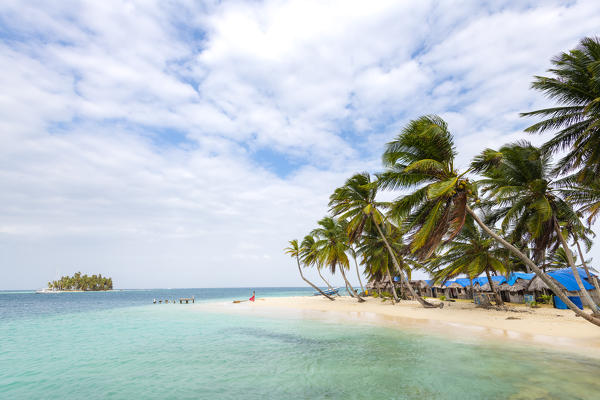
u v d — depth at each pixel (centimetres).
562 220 2050
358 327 1969
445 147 1523
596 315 1590
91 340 1711
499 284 3441
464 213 1423
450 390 821
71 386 936
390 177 1670
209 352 1355
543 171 1753
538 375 912
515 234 1917
